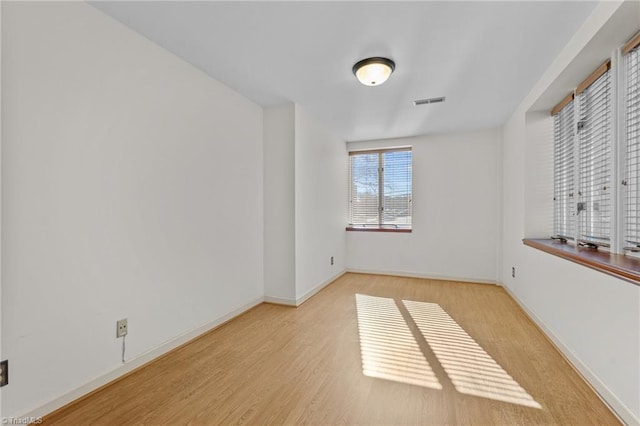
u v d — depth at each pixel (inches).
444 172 179.6
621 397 60.7
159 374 77.3
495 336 100.3
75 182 66.1
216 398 67.5
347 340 97.3
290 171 131.6
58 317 63.1
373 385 72.1
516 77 103.4
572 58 79.7
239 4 67.4
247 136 125.3
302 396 68.1
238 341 97.0
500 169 166.6
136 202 79.5
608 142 80.7
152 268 84.1
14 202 56.5
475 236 173.6
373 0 65.7
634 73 70.9
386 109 137.1
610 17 62.7
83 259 67.7
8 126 55.6
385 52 87.4
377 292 154.4
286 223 133.0
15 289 56.6
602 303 67.7
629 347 58.6
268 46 85.3
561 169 113.8
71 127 65.4
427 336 100.3
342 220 194.7
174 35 80.4
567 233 108.5
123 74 75.9
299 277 135.6
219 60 93.6
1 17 54.5
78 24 66.3
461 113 142.3
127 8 69.4
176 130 91.6
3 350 55.1
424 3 66.7
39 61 59.9
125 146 76.7
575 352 80.5
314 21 73.4
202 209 102.0
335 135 180.2
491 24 74.1
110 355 73.2
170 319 89.8
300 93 119.2
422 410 63.1
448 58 90.7
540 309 106.7
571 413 62.2
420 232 185.5
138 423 59.7
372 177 200.2
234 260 117.7
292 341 96.8
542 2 66.3
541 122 121.0
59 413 62.2
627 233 73.3
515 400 66.3
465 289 159.8
